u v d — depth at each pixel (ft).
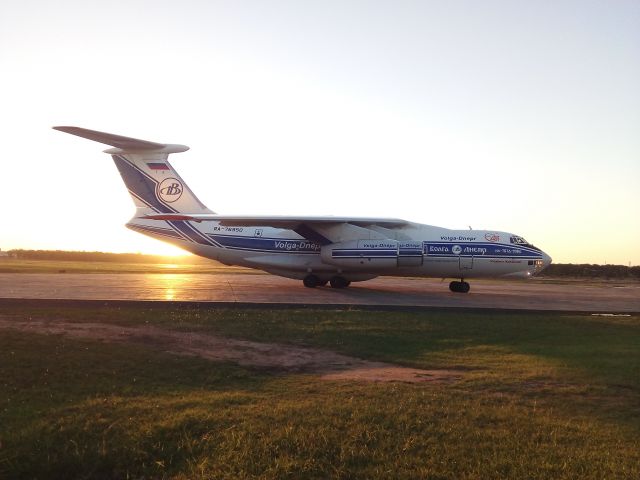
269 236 98.63
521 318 59.41
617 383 31.53
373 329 50.06
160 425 23.63
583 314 64.80
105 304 58.75
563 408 26.58
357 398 27.84
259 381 33.22
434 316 57.82
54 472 20.89
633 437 22.33
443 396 28.12
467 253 92.17
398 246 91.15
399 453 20.57
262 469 19.57
